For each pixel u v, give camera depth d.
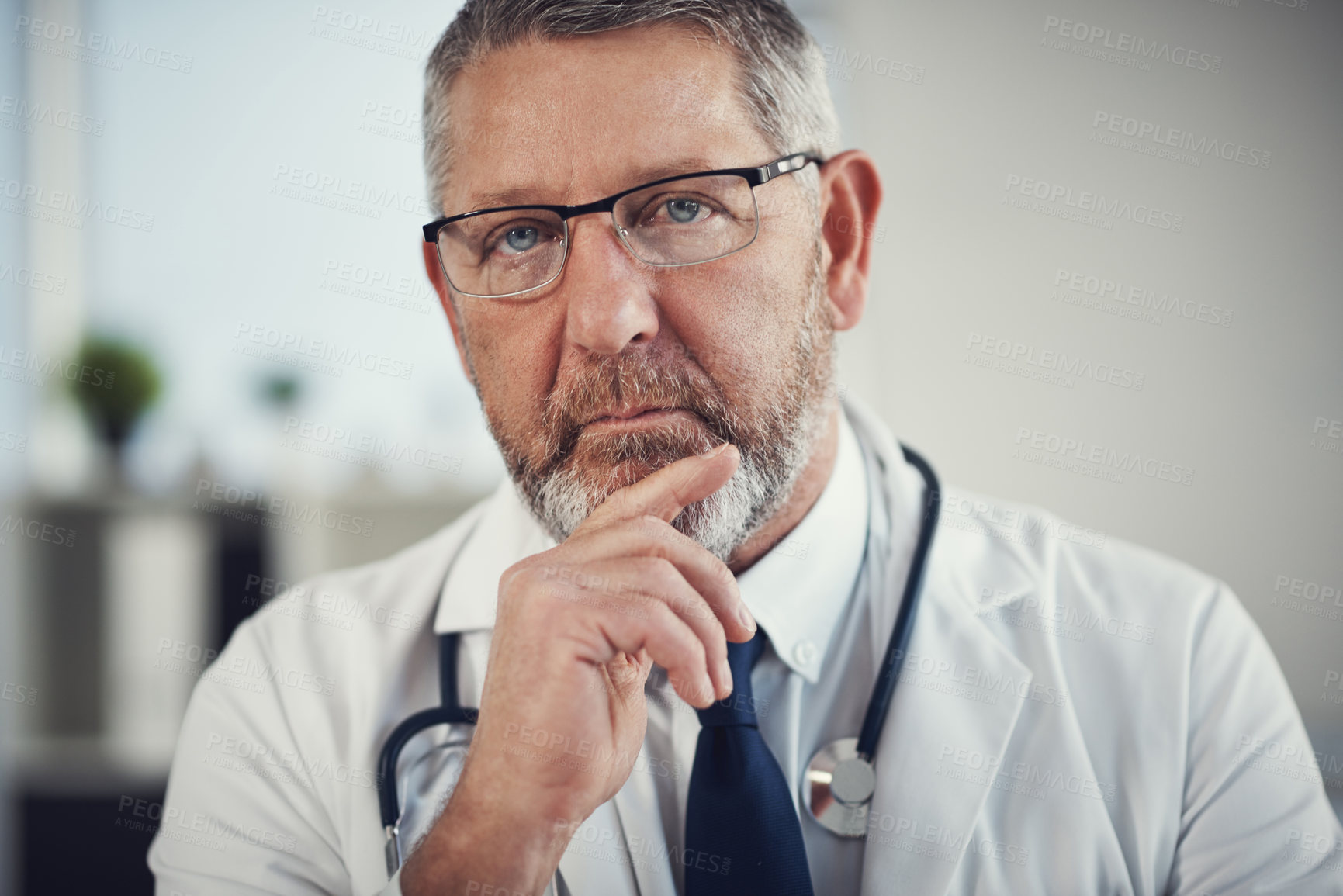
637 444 0.74
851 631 0.89
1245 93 1.94
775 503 0.80
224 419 2.23
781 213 0.78
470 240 0.80
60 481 2.12
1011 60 2.05
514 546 0.98
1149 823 0.81
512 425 0.80
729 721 0.75
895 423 2.05
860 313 0.92
